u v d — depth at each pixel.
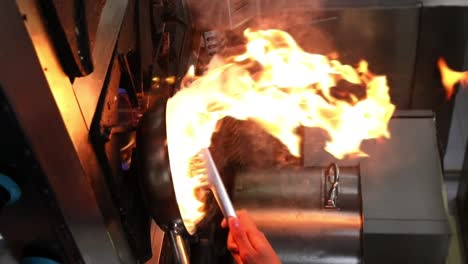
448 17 1.44
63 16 0.60
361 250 1.03
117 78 0.78
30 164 0.62
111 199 0.75
